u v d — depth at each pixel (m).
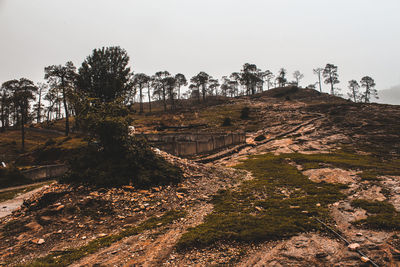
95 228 7.80
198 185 12.52
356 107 49.72
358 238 6.16
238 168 18.78
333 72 102.12
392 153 23.38
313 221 7.38
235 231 6.80
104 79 33.06
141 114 81.06
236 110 70.50
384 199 9.02
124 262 5.61
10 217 8.64
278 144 30.38
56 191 9.60
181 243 6.24
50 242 6.96
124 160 11.85
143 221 8.30
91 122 11.91
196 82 99.38
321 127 38.41
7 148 43.38
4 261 5.98
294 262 5.28
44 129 59.62
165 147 23.64
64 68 44.84
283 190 11.61
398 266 4.96
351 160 19.38
